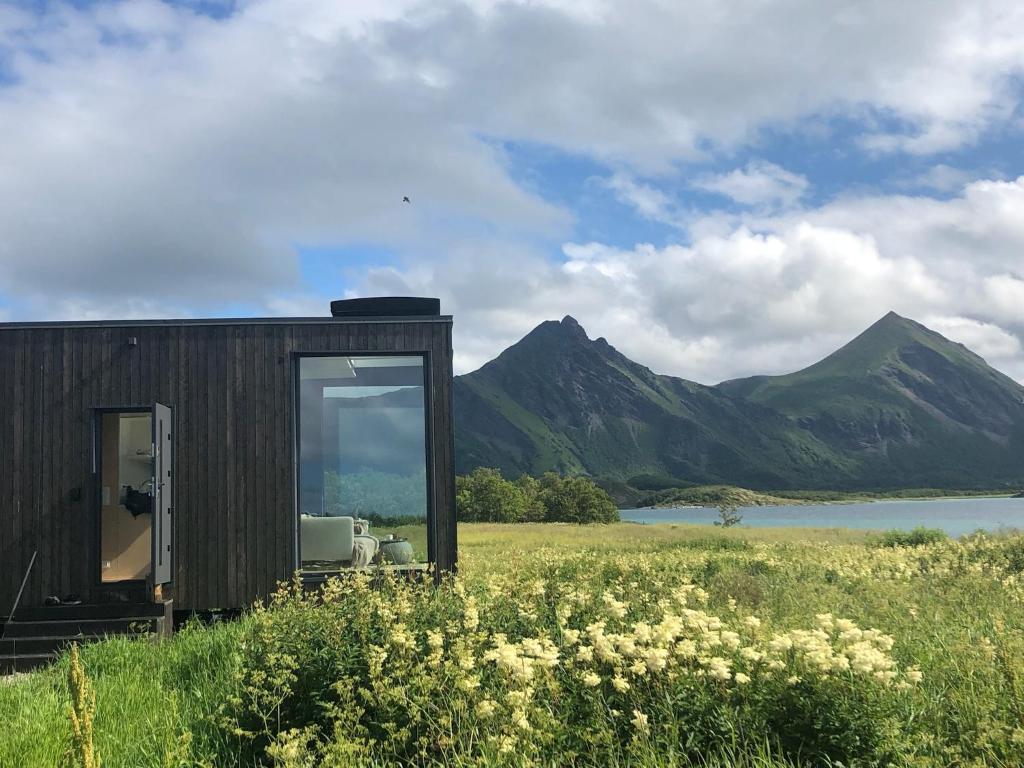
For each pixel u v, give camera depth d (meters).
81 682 3.41
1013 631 6.74
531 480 98.56
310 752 4.73
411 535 10.69
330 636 5.88
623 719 4.55
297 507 10.63
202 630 8.95
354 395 10.90
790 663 4.61
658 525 50.12
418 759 4.62
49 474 10.52
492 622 6.12
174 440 10.63
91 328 10.70
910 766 4.10
